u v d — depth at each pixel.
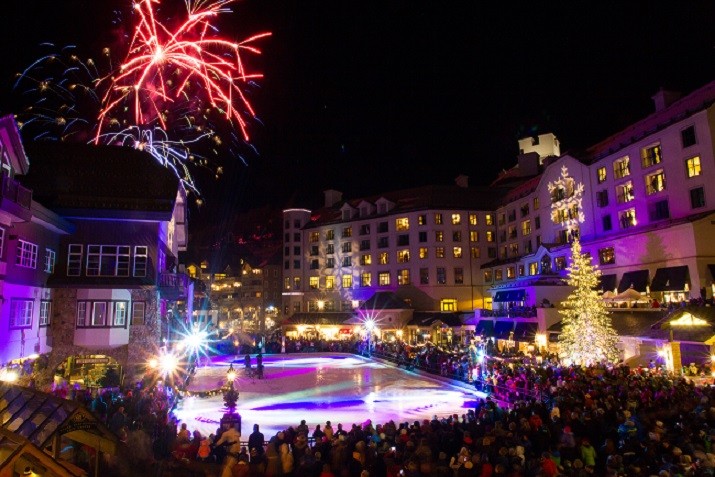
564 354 35.16
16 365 24.52
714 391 18.75
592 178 49.12
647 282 40.19
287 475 12.98
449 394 31.75
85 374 30.84
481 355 37.69
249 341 62.91
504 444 13.44
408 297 72.12
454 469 12.20
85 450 13.15
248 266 104.00
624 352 37.31
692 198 37.78
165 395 23.80
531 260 59.16
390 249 75.19
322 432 15.79
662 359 33.06
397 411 26.36
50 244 28.98
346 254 80.88
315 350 59.81
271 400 29.70
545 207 57.19
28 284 25.86
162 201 32.00
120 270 30.98
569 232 52.66
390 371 43.69
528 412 17.89
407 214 73.88
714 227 36.38
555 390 21.64
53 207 29.97
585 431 15.48
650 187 41.94
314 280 84.88
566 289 47.44
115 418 16.02
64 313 29.56
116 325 30.42
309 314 79.88
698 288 35.53
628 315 38.75
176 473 13.64
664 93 45.09
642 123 45.62
